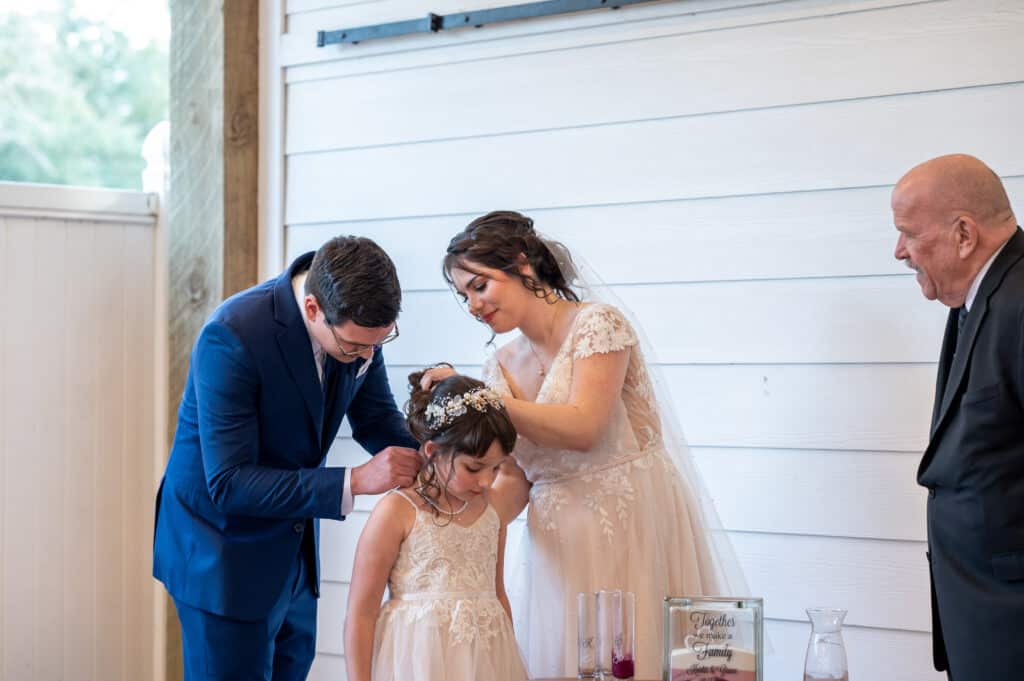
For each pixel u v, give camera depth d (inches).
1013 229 86.4
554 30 131.8
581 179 130.8
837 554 118.6
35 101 362.3
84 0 370.3
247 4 147.4
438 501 96.6
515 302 102.0
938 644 91.4
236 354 97.3
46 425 141.1
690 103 125.0
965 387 84.8
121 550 148.1
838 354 118.4
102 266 146.6
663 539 103.4
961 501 84.5
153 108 377.4
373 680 95.3
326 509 97.0
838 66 118.1
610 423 102.2
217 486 97.6
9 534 137.6
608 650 82.4
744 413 122.6
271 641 105.7
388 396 114.6
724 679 76.7
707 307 124.4
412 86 140.6
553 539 102.3
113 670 146.9
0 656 136.8
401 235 141.7
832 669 75.4
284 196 148.9
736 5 122.3
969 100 113.0
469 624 94.2
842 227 118.2
